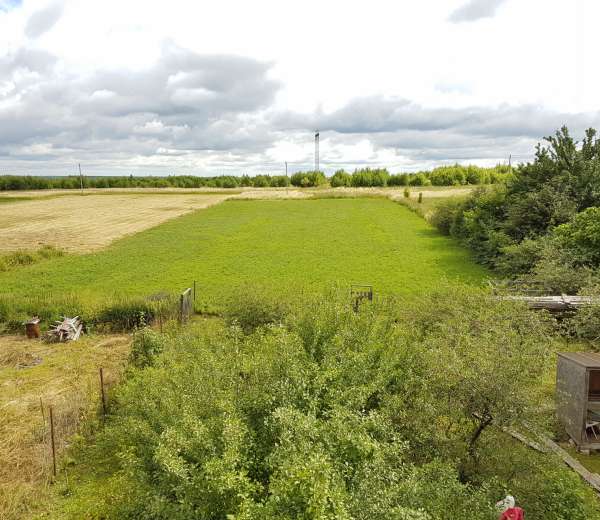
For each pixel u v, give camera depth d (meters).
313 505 5.29
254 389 8.19
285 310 16.03
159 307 20.08
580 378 10.18
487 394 8.32
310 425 6.68
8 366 16.42
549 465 8.45
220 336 12.99
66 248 41.81
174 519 6.46
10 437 11.52
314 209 71.06
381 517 5.87
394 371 9.49
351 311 11.82
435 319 14.29
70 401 12.64
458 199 47.06
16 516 8.84
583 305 15.58
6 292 26.58
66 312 20.39
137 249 40.97
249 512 5.60
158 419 8.43
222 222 58.75
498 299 14.13
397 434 7.61
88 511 8.88
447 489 6.97
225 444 6.77
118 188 146.50
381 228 50.78
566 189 26.92
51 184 145.75
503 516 6.81
